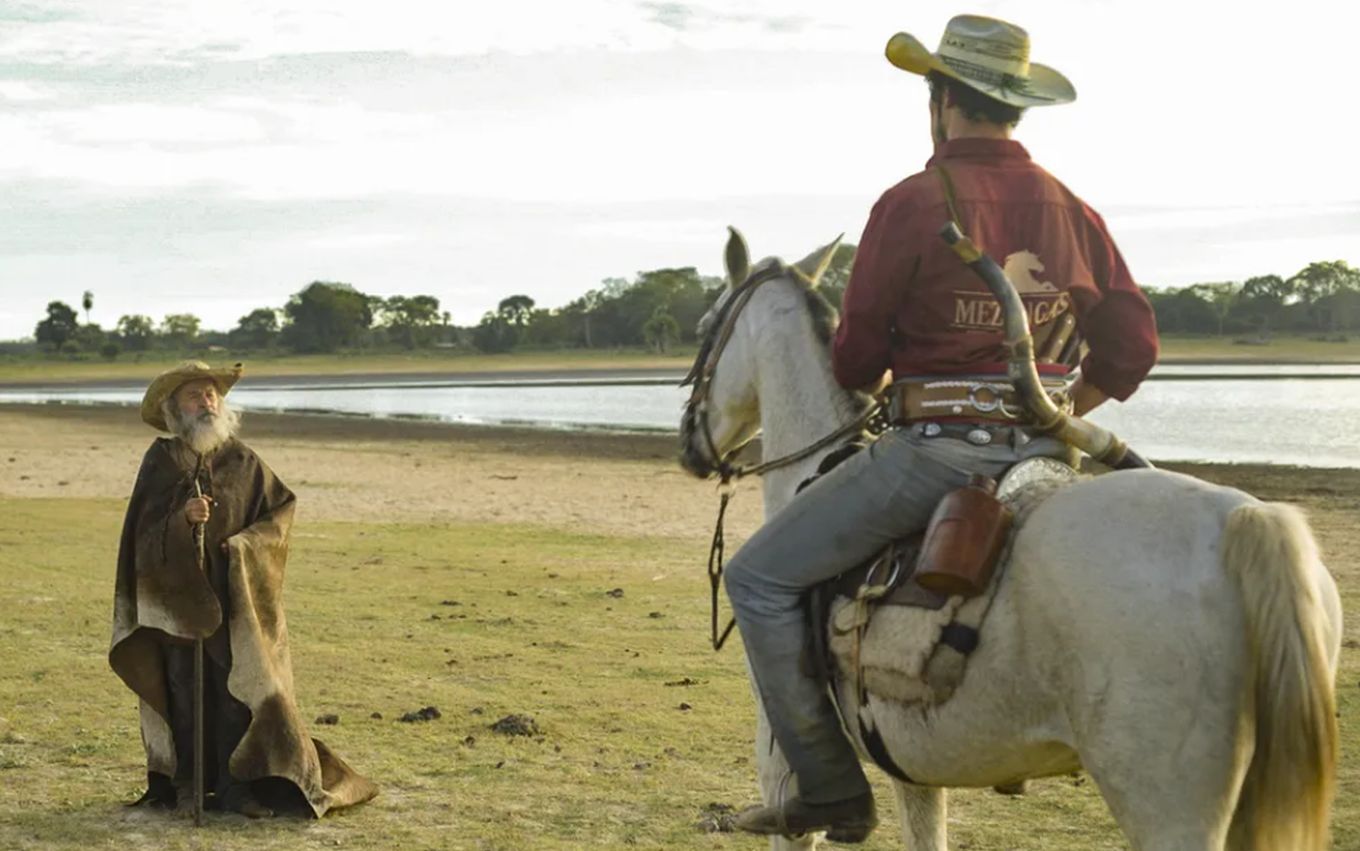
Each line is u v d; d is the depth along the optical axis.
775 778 4.67
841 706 4.25
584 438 38.22
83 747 7.99
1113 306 4.25
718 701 9.12
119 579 6.84
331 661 10.32
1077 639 3.47
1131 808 3.38
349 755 7.88
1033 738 3.61
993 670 3.66
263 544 6.93
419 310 183.25
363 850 6.31
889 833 6.62
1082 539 3.54
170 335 186.25
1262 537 3.30
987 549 3.69
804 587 4.26
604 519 19.92
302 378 116.19
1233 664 3.32
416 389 87.31
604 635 11.37
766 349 4.96
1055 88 4.28
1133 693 3.37
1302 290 173.88
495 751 7.95
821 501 4.21
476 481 25.80
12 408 59.66
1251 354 135.75
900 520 4.11
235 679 6.79
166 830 6.59
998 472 4.02
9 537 17.08
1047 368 4.18
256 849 6.32
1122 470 3.81
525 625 11.80
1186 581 3.38
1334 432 39.09
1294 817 3.29
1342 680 9.27
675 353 160.88
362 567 15.14
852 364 4.22
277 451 33.88
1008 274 4.09
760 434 5.20
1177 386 74.38
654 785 7.28
